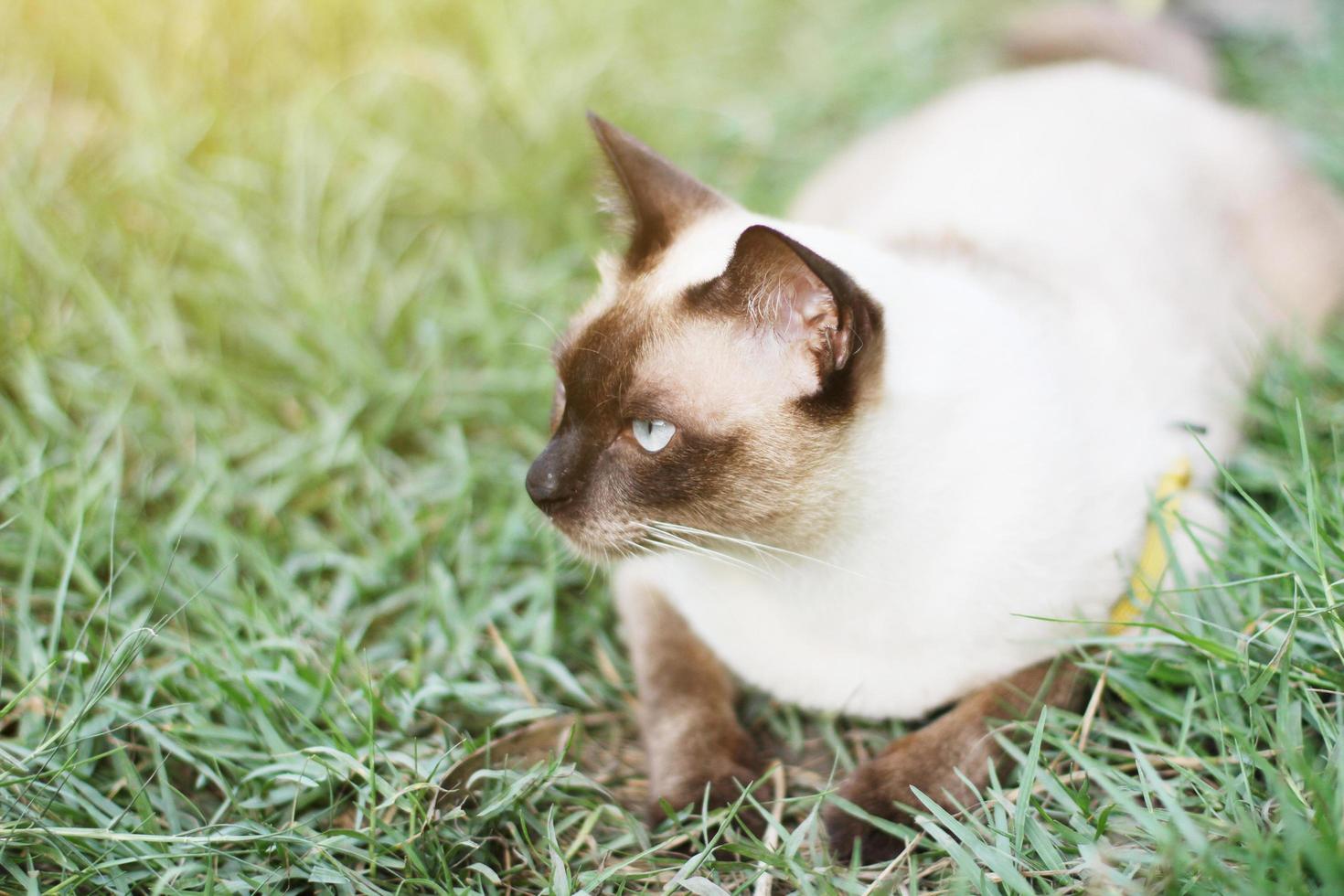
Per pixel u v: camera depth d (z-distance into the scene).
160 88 3.76
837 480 1.96
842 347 1.86
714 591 2.22
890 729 2.27
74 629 2.32
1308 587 2.01
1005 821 1.85
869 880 1.89
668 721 2.22
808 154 4.11
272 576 2.49
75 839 1.91
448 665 2.44
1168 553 2.05
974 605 2.01
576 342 2.12
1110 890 1.64
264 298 3.26
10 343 3.03
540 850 2.02
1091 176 2.79
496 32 4.02
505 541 2.70
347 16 4.05
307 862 1.90
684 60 4.41
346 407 3.00
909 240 2.61
